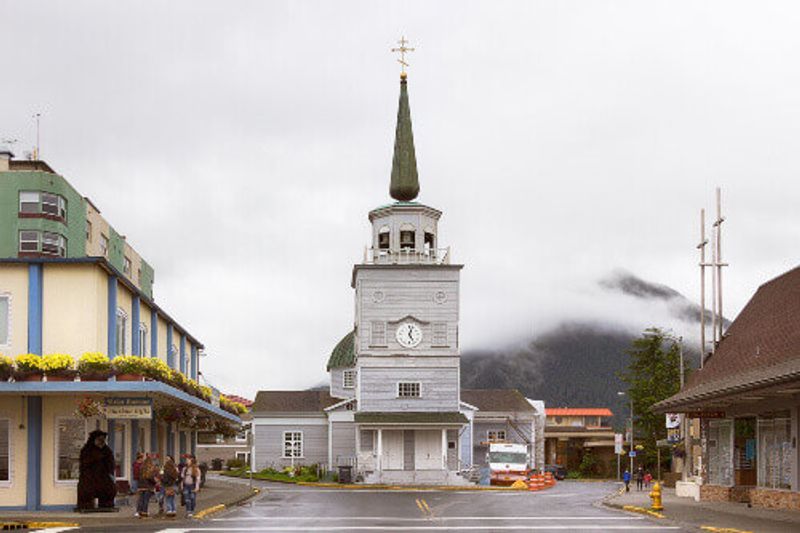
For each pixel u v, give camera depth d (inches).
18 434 1220.5
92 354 1184.2
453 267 2576.3
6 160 2522.1
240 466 3408.0
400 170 2674.7
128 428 1395.2
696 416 1505.9
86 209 2603.3
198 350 2192.4
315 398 3166.8
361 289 2566.4
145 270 3272.6
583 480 3440.0
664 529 1015.6
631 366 3521.2
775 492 1291.8
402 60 2758.4
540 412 3491.6
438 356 2549.2
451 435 2532.0
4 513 1170.6
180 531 972.6
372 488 2239.2
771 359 1364.4
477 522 1109.1
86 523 1062.4
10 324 1227.2
